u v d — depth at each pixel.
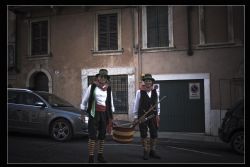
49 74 16.88
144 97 8.40
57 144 10.65
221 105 14.30
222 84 14.35
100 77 7.68
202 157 9.30
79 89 16.33
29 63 17.28
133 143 11.59
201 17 14.66
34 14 17.30
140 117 8.36
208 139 13.03
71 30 16.61
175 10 15.03
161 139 12.76
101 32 16.17
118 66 15.70
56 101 12.16
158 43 15.34
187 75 14.77
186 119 14.87
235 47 14.23
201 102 14.72
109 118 7.85
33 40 17.38
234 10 14.30
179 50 14.91
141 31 15.48
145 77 8.52
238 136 9.92
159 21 15.35
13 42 17.66
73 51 16.53
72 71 16.50
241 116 10.01
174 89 15.05
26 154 8.87
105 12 16.00
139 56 15.40
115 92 15.73
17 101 11.98
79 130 11.20
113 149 10.09
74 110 11.75
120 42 15.73
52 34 16.94
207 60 14.56
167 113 15.09
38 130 11.55
